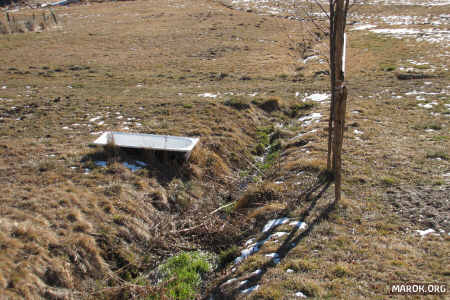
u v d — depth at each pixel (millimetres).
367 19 46750
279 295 5531
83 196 8562
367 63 26172
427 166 9938
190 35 37125
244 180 11305
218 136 13477
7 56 28719
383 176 9477
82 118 15070
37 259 6410
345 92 7402
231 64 27609
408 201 8250
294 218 7977
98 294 6477
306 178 9734
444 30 35906
